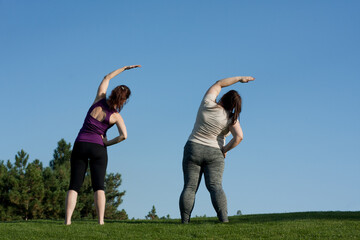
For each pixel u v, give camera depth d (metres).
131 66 7.21
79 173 6.79
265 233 6.04
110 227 6.52
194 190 7.10
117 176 29.67
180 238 5.80
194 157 7.02
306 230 6.20
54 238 5.73
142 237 5.84
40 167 30.17
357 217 7.76
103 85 7.05
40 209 25.64
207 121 7.01
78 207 26.91
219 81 7.39
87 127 6.78
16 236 5.84
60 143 32.59
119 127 6.84
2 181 26.53
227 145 7.10
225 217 7.09
